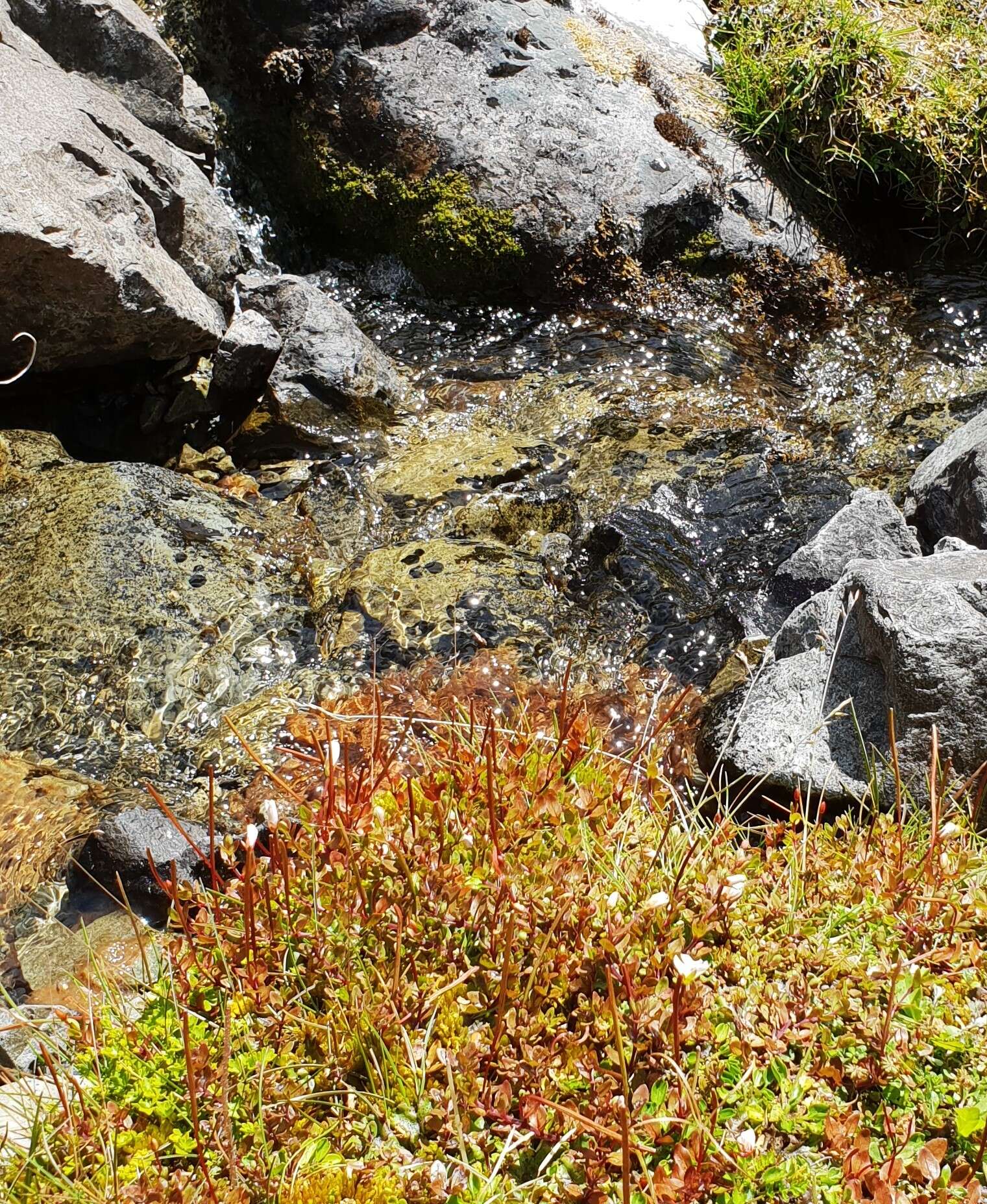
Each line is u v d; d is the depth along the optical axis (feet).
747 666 14.06
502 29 23.99
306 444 19.20
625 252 22.70
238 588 15.66
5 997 9.80
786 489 17.58
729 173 24.14
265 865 9.40
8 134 16.55
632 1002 8.06
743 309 23.12
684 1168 7.18
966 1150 7.59
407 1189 7.38
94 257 16.46
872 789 11.17
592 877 9.33
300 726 12.82
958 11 27.20
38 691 14.05
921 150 24.02
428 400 20.56
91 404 18.48
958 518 15.64
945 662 11.10
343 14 23.34
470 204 22.29
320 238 24.67
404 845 9.12
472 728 10.93
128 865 11.59
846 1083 8.10
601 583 16.15
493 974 8.57
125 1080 8.10
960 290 23.91
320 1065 8.20
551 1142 7.79
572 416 19.86
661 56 26.37
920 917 9.02
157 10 24.48
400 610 15.53
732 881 8.63
